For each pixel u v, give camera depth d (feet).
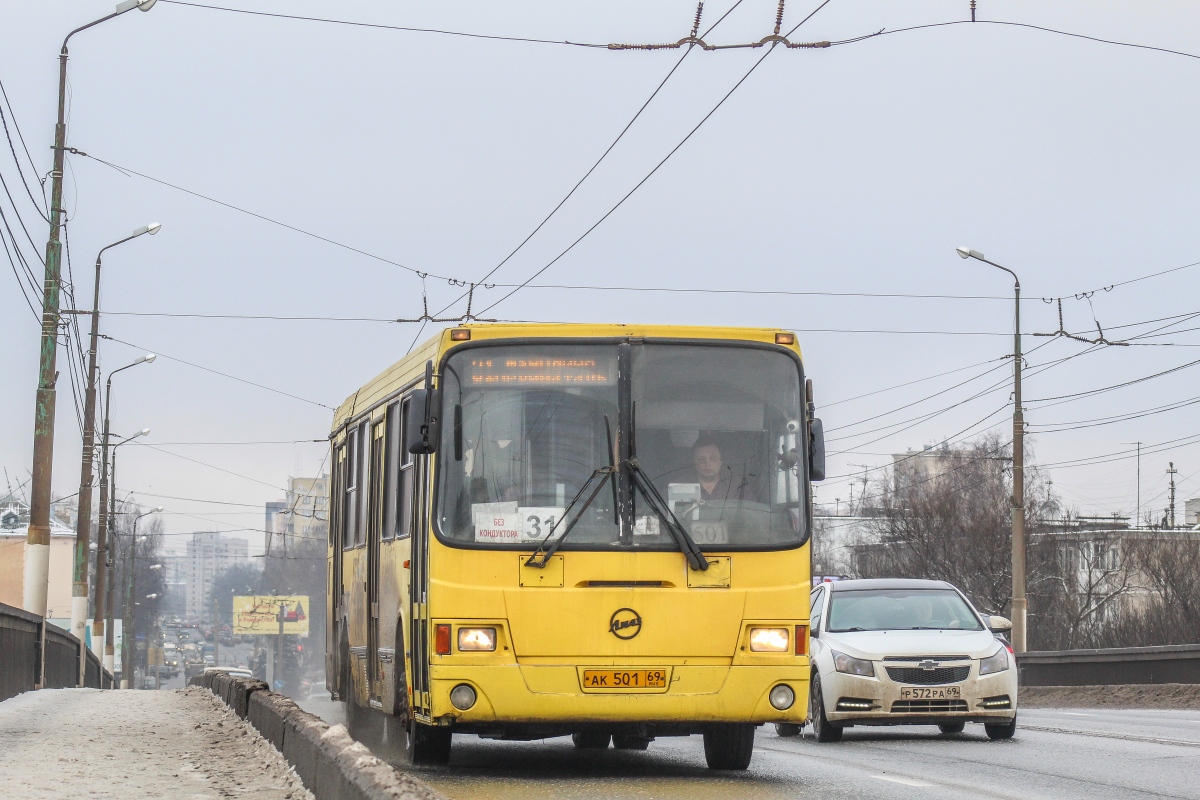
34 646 115.34
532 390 48.62
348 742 35.19
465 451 48.06
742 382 49.42
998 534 268.82
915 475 295.07
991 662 67.41
